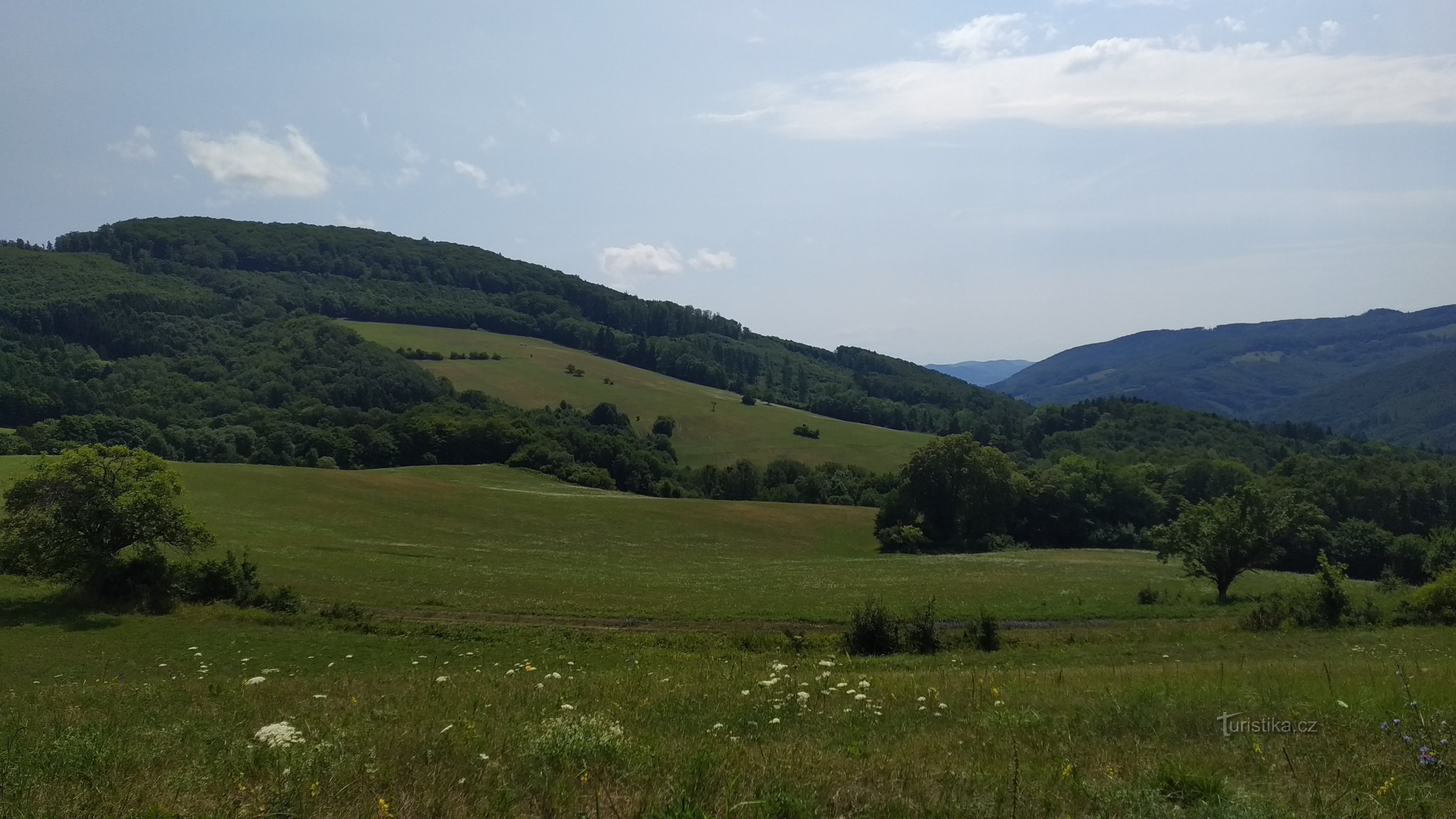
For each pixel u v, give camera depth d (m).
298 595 38.81
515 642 33.16
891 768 8.03
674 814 6.43
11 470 59.97
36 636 29.83
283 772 7.53
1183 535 51.19
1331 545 77.31
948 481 88.69
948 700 12.62
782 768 7.77
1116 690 13.14
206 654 28.58
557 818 6.68
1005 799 7.06
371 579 44.97
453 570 49.81
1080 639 33.53
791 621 40.25
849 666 22.52
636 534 76.25
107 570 35.09
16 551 34.78
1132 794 7.11
